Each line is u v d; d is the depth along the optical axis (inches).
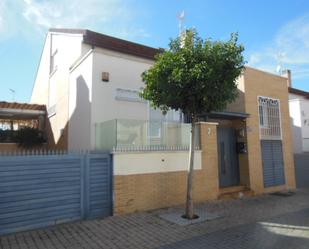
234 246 218.4
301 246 218.8
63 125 473.7
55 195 267.4
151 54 408.8
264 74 497.4
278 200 401.7
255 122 468.1
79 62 401.4
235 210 329.7
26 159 255.1
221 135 450.0
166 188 335.3
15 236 238.8
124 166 306.8
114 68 371.9
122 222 275.7
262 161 471.2
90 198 287.6
